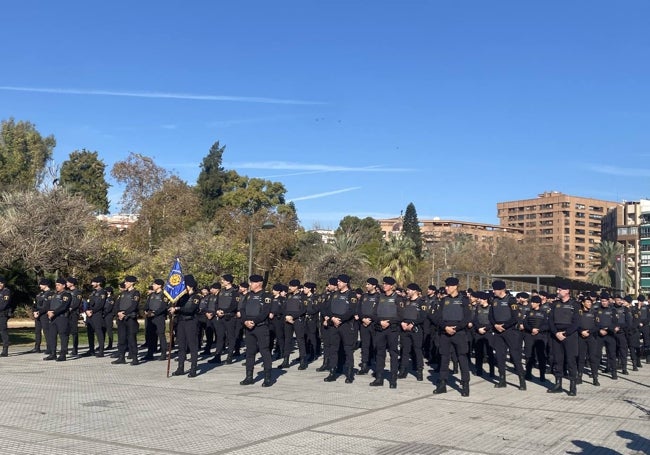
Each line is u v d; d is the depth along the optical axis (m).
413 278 57.69
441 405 11.58
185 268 30.86
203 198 67.81
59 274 26.03
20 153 54.69
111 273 28.30
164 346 17.62
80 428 8.77
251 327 13.32
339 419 9.89
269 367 13.39
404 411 10.80
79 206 25.56
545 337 15.76
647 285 112.19
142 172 52.09
